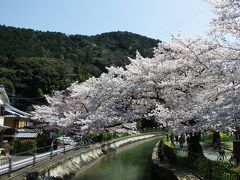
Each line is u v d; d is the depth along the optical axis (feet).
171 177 61.16
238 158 55.62
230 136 117.08
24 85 223.71
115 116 68.44
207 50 49.67
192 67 56.85
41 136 106.22
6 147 95.14
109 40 431.02
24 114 146.51
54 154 79.56
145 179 76.02
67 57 330.54
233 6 44.47
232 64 43.47
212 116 42.42
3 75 226.79
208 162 49.75
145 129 237.04
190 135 65.92
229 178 40.57
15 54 290.35
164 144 90.33
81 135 107.86
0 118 110.22
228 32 45.96
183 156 68.69
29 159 62.64
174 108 65.87
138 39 430.20
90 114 79.05
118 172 87.40
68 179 70.64
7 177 47.75
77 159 89.35
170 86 60.49
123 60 327.88
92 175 81.97
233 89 44.52
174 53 64.75
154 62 69.72
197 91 60.03
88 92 95.61
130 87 65.57
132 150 150.20
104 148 131.13
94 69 280.72
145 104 70.38
